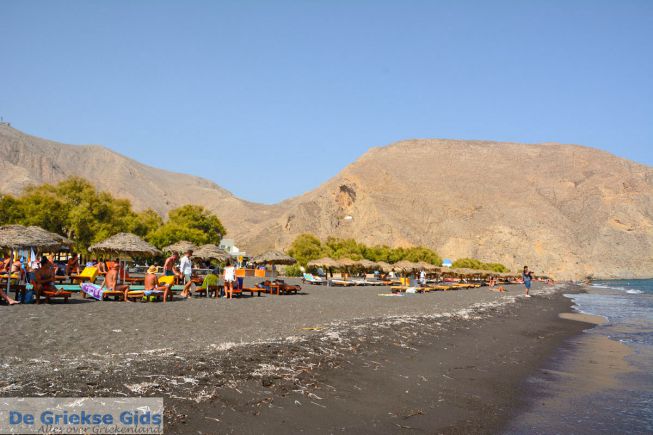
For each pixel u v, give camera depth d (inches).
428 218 6314.0
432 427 301.1
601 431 311.6
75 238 2086.6
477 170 7696.9
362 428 287.0
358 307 919.7
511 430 307.9
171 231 2605.8
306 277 1860.2
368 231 5733.3
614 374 492.1
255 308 807.1
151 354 390.3
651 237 6348.4
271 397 313.9
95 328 514.0
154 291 837.8
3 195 2098.9
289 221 5925.2
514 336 735.7
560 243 6058.1
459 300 1316.4
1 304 688.4
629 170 7829.7
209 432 253.1
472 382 419.2
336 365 412.2
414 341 568.7
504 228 6176.2
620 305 1647.4
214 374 342.3
